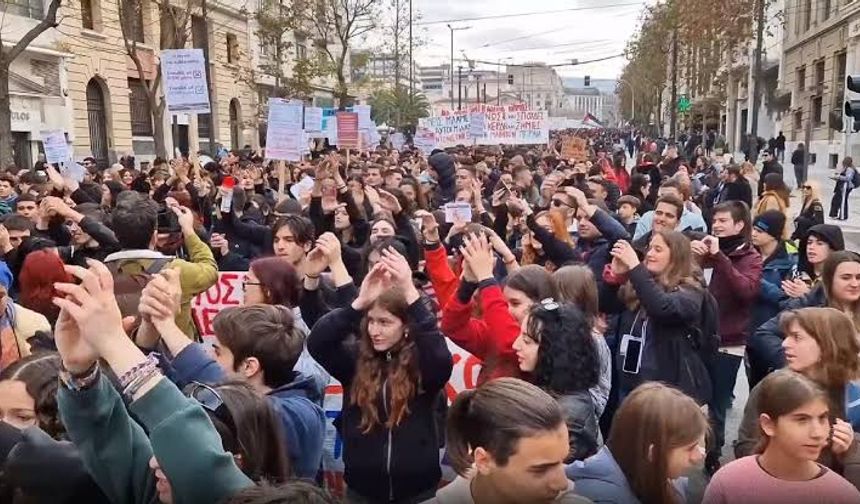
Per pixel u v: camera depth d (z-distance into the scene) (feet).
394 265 11.16
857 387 11.63
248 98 138.72
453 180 37.60
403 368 11.05
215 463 6.51
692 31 114.62
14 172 43.42
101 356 6.77
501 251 17.24
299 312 13.84
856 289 14.26
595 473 8.91
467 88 346.95
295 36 131.85
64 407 6.77
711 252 17.01
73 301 6.61
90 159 61.87
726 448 17.93
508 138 61.46
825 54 114.83
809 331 11.44
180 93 34.83
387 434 11.25
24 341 13.87
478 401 7.60
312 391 10.90
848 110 28.48
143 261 13.53
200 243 16.10
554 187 32.17
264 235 25.94
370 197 26.86
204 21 72.69
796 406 9.04
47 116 82.12
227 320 10.25
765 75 148.46
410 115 173.99
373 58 160.56
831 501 8.96
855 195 84.74
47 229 22.20
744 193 43.27
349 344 11.69
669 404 8.80
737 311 17.30
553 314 10.77
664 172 60.23
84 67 90.89
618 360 15.14
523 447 7.22
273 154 32.30
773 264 19.80
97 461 6.88
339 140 51.85
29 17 79.10
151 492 6.95
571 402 10.30
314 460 10.03
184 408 6.66
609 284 15.83
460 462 7.84
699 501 10.47
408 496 11.37
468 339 12.74
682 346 14.43
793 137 130.82
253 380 10.15
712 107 154.20
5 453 8.07
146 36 104.94
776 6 144.56
